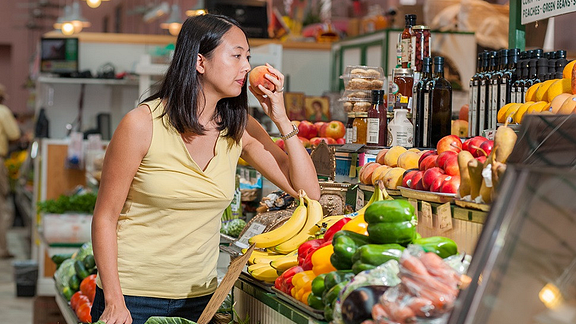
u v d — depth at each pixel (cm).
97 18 2133
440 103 306
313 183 279
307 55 775
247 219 394
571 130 167
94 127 813
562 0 291
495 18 644
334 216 271
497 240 137
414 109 313
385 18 743
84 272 438
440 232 224
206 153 253
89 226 650
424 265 159
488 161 203
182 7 1466
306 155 277
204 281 262
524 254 136
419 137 310
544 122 175
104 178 244
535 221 137
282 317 226
